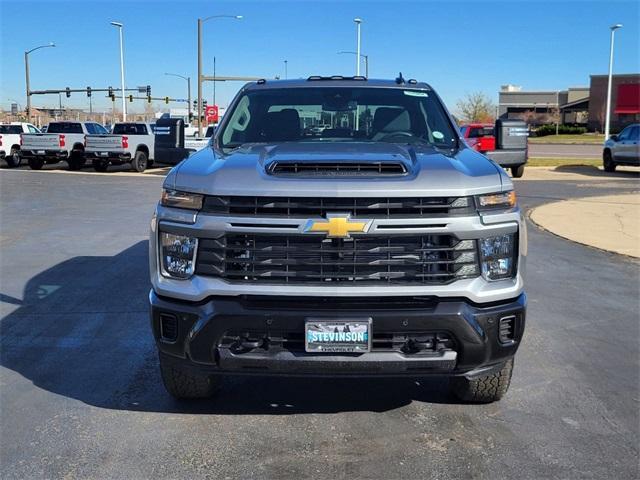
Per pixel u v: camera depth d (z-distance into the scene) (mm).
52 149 27312
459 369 3604
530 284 7652
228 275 3514
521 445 3766
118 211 13797
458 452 3684
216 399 4410
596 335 5789
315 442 3801
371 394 4504
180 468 3498
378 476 3424
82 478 3395
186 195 3615
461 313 3457
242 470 3484
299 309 3443
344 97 5121
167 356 3756
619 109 77312
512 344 3680
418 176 3539
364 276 3469
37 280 7656
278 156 3842
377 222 3420
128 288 7293
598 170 27047
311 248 3473
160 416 4145
